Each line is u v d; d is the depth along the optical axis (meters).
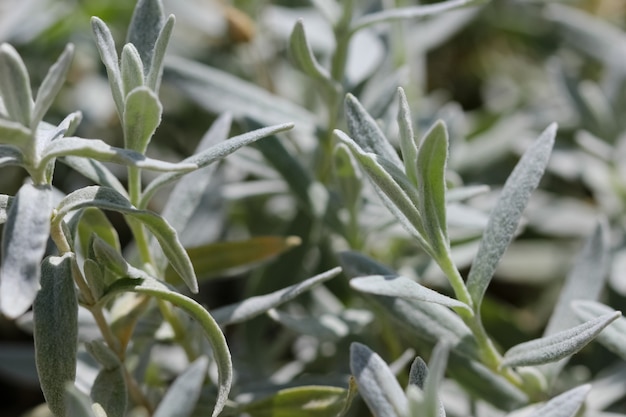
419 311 0.49
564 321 0.51
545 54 0.71
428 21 0.66
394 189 0.46
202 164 0.45
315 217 0.56
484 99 0.72
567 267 0.64
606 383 0.53
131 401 0.52
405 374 0.56
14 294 0.42
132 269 0.46
